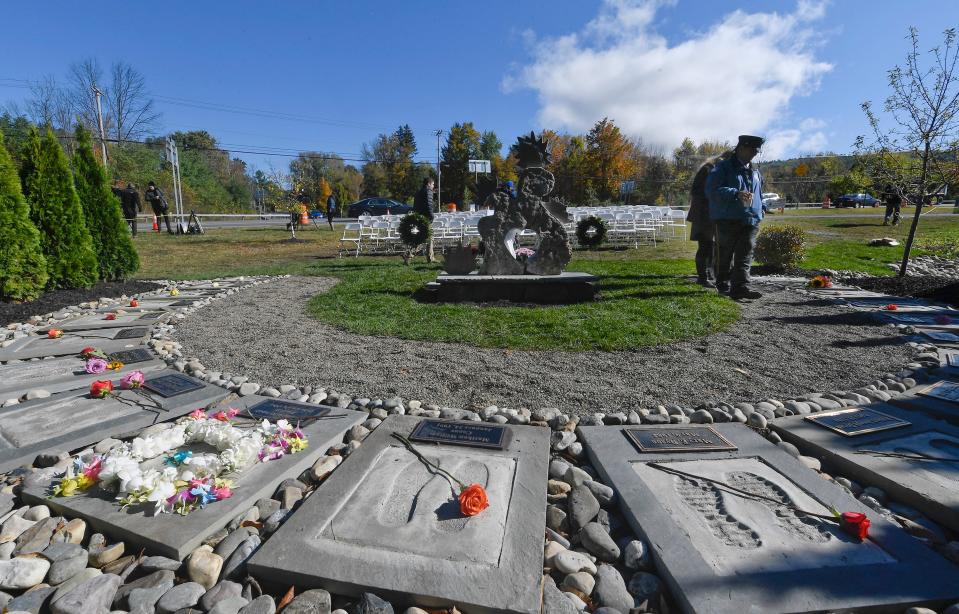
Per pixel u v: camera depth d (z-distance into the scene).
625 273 10.05
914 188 9.59
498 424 3.33
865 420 3.32
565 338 5.37
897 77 8.84
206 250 15.98
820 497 2.47
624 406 3.71
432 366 4.61
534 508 2.39
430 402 3.82
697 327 5.75
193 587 1.98
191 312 7.10
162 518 2.35
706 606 1.79
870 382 4.15
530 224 7.60
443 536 2.18
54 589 2.01
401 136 63.50
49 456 2.95
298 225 24.72
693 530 2.22
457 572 1.97
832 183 44.41
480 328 5.82
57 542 2.25
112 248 9.38
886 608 1.80
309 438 3.17
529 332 5.63
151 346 5.37
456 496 2.48
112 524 2.30
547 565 2.11
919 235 15.70
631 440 3.09
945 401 3.64
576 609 1.86
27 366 4.66
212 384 4.18
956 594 1.83
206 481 2.52
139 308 7.35
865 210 32.09
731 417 3.46
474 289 7.51
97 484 2.62
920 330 5.69
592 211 18.36
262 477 2.70
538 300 7.42
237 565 2.12
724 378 4.25
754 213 6.94
